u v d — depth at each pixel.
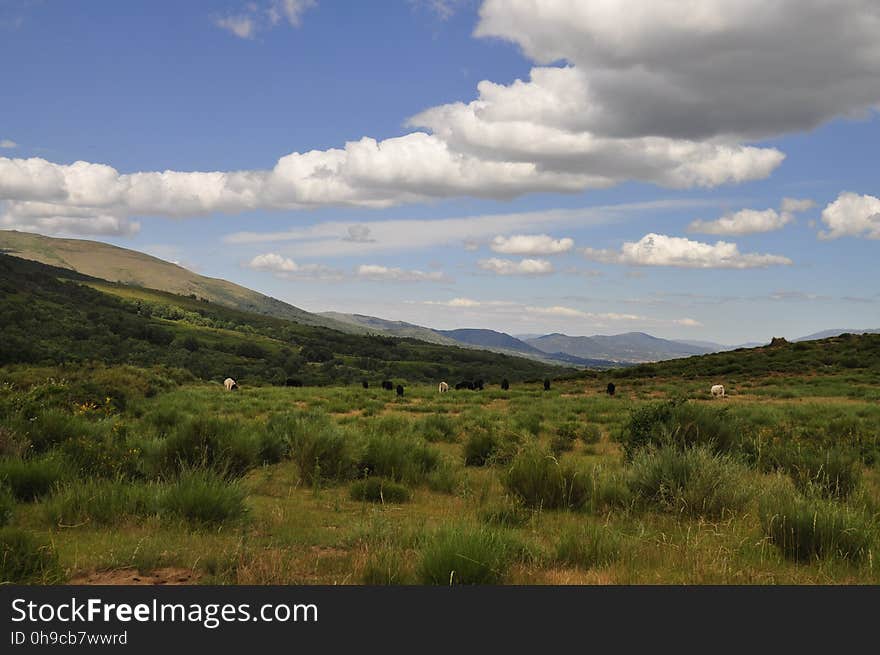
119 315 178.25
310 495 11.74
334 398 40.84
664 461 10.42
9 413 13.47
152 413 22.11
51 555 6.41
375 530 8.09
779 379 57.31
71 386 25.12
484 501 10.88
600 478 11.09
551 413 31.52
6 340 65.62
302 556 7.15
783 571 6.79
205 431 12.29
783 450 13.59
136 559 6.69
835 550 7.14
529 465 11.03
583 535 7.68
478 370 195.12
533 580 6.37
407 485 12.80
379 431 20.30
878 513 9.14
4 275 187.38
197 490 8.71
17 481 9.66
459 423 25.06
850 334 78.31
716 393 44.81
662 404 14.87
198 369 121.56
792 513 7.62
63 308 153.12
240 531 8.39
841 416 27.16
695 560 6.89
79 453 11.60
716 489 9.45
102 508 8.70
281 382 90.50
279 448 15.09
